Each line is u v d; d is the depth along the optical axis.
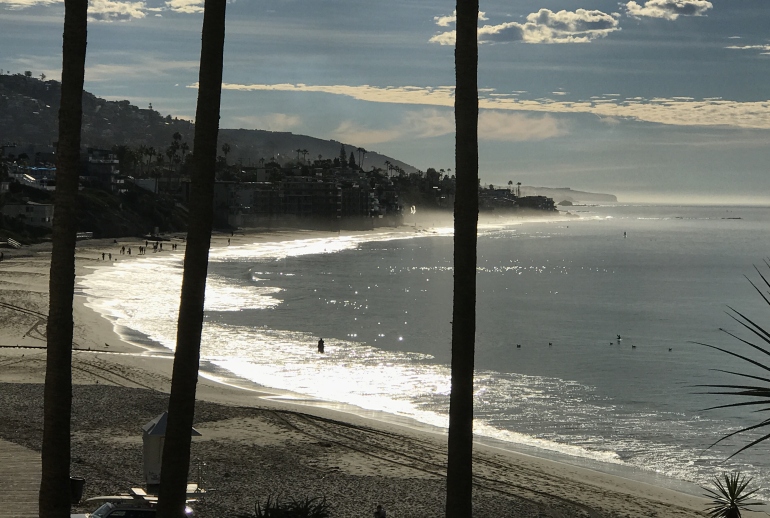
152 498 26.30
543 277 180.50
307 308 110.88
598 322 106.38
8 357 57.12
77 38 15.66
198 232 14.46
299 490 31.02
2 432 35.56
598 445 44.56
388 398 54.69
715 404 55.53
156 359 62.78
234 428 41.09
